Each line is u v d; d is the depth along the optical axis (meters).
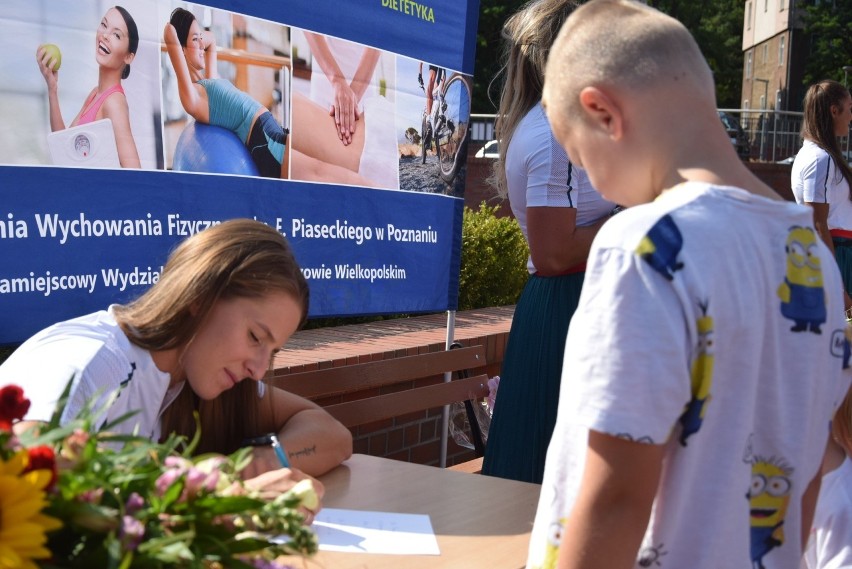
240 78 2.94
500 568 1.84
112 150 2.64
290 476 2.01
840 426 2.05
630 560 1.28
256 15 2.96
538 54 2.99
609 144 1.40
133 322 2.05
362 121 3.36
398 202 3.54
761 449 1.39
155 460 1.14
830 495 2.07
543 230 2.89
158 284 2.08
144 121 2.70
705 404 1.29
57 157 2.52
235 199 2.94
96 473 1.06
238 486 1.30
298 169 3.14
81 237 2.58
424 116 3.63
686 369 1.25
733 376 1.31
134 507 1.04
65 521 1.00
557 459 1.38
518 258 6.80
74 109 2.55
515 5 29.36
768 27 46.31
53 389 1.85
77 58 2.55
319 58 3.18
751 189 1.38
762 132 21.31
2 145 2.42
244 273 2.01
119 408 2.00
